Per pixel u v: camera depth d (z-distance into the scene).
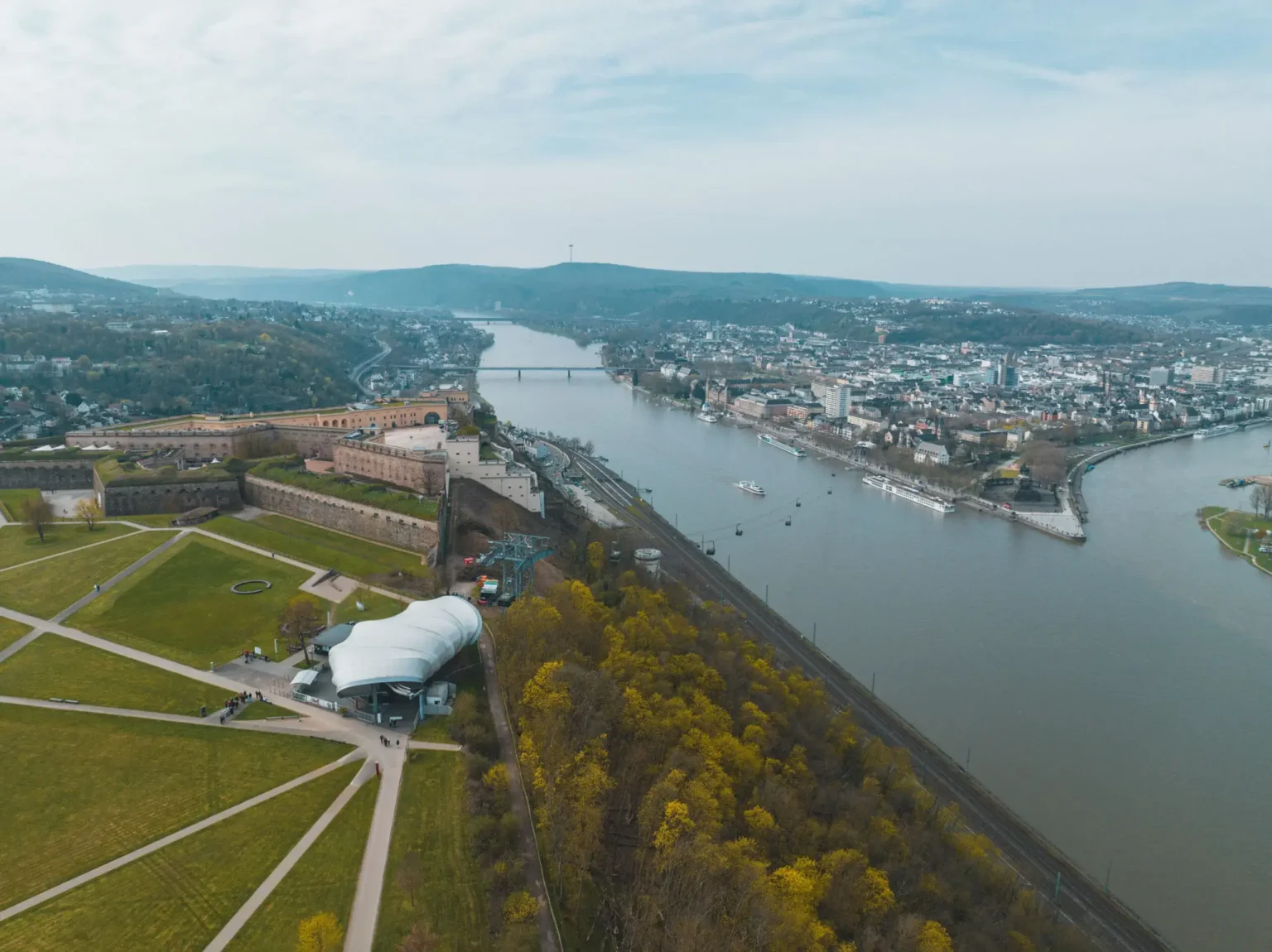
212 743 197.12
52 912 146.50
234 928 144.38
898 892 177.75
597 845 161.62
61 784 180.50
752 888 148.50
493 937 145.00
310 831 168.38
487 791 180.00
